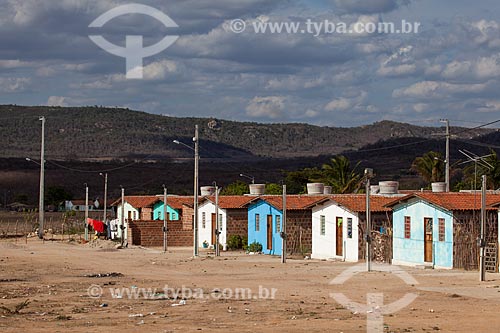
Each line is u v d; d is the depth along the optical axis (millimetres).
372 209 62031
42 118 102750
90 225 108312
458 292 39562
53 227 120500
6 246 83875
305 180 120688
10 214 159875
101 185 193750
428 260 55344
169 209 95312
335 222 64875
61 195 183000
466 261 52625
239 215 80000
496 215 53156
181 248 83500
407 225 57625
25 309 35125
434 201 53969
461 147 190625
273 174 194125
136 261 64188
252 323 29938
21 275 52344
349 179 108375
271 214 72500
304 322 29891
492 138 196000
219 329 28391
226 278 48688
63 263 62719
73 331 28328
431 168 110000
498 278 46219
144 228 87750
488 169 95375
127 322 30703
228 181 187250
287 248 71250
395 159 190000
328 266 56688
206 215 83938
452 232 52781
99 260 65750
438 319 30391
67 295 40656
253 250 73938
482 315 31500
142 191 182750
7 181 195500
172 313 33188
